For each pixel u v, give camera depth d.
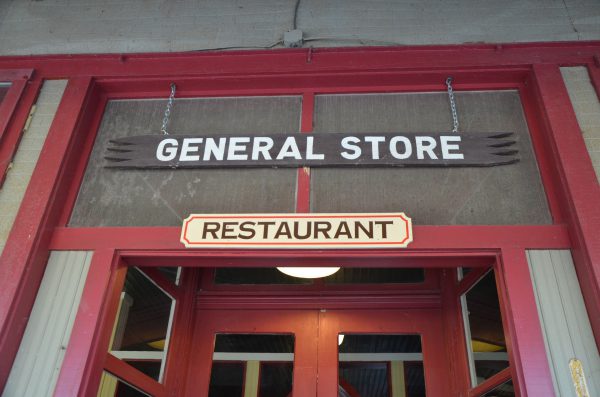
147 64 3.19
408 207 2.69
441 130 2.94
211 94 3.16
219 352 3.51
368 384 3.41
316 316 3.52
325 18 3.33
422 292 3.52
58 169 2.80
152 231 2.67
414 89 3.09
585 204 2.49
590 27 3.16
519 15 3.25
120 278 2.64
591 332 2.28
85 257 2.62
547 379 2.17
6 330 2.36
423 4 3.35
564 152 2.65
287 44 3.22
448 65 3.03
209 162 2.86
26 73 3.14
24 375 2.33
